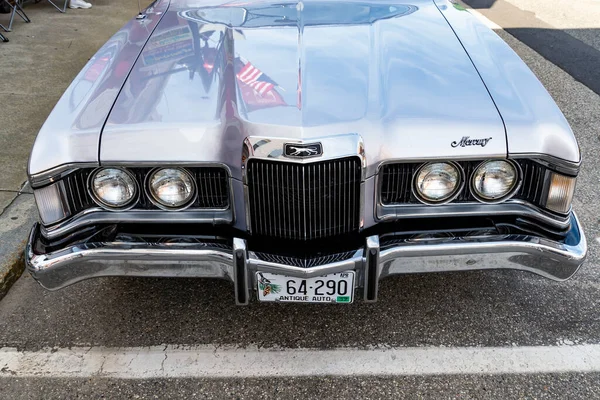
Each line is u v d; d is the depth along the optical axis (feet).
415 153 6.20
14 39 18.97
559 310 7.95
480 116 6.38
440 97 6.67
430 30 8.42
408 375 6.91
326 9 9.11
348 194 6.22
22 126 12.98
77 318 7.95
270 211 6.31
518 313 7.89
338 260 6.26
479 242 6.33
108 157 6.22
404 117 6.34
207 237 6.54
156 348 7.40
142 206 6.57
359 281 6.48
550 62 17.95
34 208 10.14
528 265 6.55
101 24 21.11
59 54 17.74
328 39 7.90
